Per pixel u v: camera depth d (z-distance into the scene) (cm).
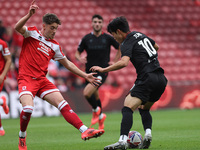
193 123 3469
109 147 1716
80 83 5650
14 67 5066
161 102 5503
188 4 8519
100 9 7856
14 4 7325
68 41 7156
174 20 8238
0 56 2547
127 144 1794
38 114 4700
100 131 1697
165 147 1938
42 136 2603
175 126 3191
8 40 5306
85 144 2139
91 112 5109
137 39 1855
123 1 8162
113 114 4816
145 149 1869
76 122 1752
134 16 8094
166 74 7319
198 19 8394
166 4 8412
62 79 5600
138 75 1831
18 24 1733
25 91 1769
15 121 4094
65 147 2019
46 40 1842
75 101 5044
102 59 3114
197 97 5731
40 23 7212
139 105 1833
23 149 1838
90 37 3105
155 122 3594
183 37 8050
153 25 8081
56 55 1889
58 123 3722
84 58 3117
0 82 2466
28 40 1827
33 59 1816
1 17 7138
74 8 7662
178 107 5606
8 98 4603
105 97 5197
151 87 1800
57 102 1805
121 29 1847
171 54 7656
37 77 1812
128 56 1795
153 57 1842
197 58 7731
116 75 6688
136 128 2909
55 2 7612
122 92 5306
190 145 2009
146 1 8281
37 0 7462
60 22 1842
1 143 2252
